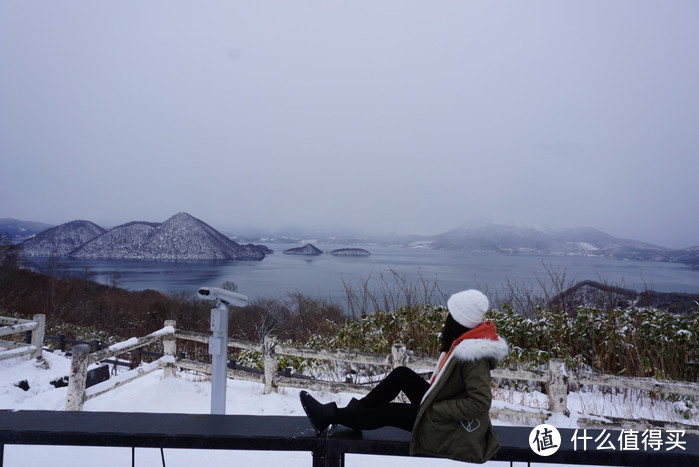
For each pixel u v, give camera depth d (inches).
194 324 1165.7
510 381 283.4
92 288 1574.8
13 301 1171.3
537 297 348.5
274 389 244.5
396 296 339.6
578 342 318.3
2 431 96.6
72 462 161.0
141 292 1705.2
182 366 257.3
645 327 301.0
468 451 93.0
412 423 101.7
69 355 418.3
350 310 343.3
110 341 706.2
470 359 93.1
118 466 158.7
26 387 285.4
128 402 225.8
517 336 315.6
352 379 283.4
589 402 261.7
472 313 99.2
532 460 95.7
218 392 185.0
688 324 296.8
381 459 171.9
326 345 337.7
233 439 95.7
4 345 342.3
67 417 104.4
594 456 93.5
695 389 215.2
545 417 216.2
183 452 171.2
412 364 231.9
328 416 98.8
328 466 96.8
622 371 288.8
